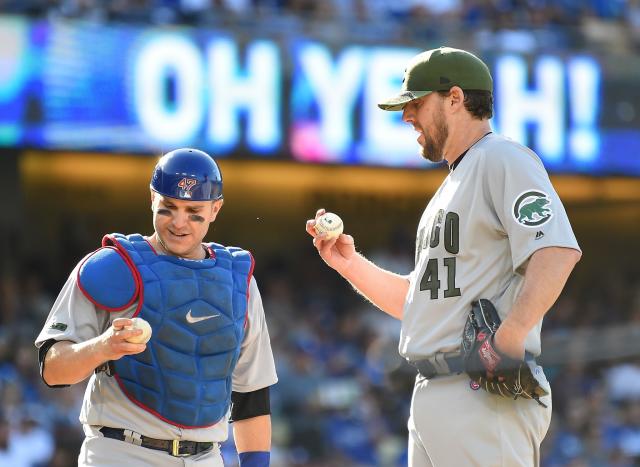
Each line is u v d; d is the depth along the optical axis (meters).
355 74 46.50
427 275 12.16
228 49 44.50
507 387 11.28
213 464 11.94
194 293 11.63
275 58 45.28
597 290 61.16
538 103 48.84
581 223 62.88
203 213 11.72
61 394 37.75
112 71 42.56
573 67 49.38
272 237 59.72
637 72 50.38
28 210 54.09
